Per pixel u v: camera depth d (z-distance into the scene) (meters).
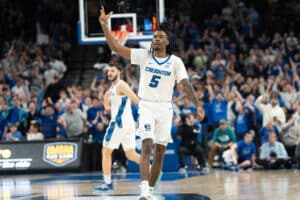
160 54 7.55
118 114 9.94
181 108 16.67
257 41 22.72
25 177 14.53
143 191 7.18
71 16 25.50
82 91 18.20
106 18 7.40
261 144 15.72
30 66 20.80
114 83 10.01
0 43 23.91
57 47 23.78
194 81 17.69
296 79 18.33
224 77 19.08
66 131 16.58
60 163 15.63
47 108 16.89
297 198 7.82
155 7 15.46
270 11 25.50
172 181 11.42
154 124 7.53
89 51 24.59
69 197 8.76
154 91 7.51
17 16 24.75
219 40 22.27
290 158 15.04
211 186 10.07
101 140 16.34
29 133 16.53
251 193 8.68
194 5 26.19
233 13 24.30
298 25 25.11
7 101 18.22
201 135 15.76
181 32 23.11
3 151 15.92
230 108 16.67
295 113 15.89
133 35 15.53
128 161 15.58
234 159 14.98
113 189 10.01
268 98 16.30
